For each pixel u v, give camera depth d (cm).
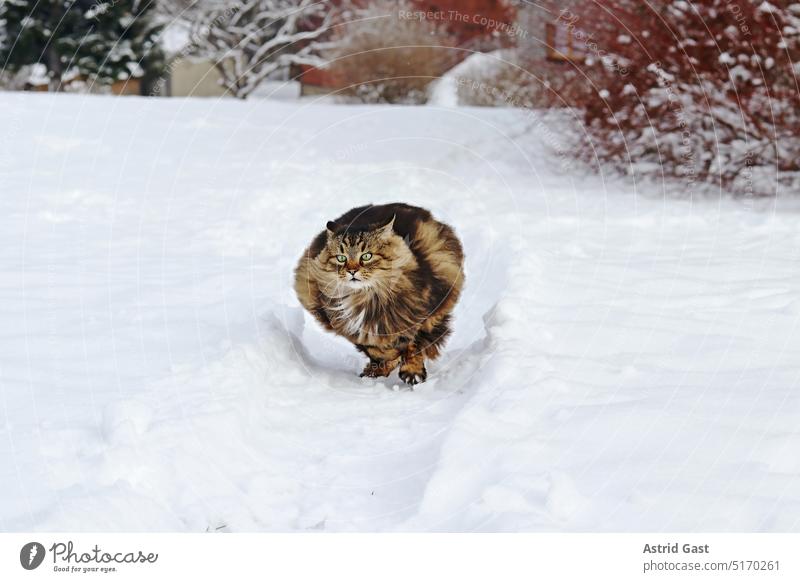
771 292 254
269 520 148
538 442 157
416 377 207
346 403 196
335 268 195
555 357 201
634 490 142
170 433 159
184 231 343
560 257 299
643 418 166
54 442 156
